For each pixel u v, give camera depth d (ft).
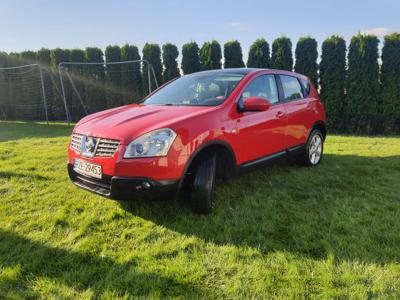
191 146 9.59
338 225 9.52
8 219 10.20
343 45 35.96
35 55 56.34
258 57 40.52
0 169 16.15
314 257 7.91
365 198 11.87
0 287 6.88
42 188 13.25
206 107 10.98
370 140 26.91
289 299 6.37
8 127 42.63
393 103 34.32
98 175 9.62
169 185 9.21
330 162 17.57
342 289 6.62
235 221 9.96
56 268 7.57
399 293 6.47
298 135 15.06
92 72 51.75
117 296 6.58
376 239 8.73
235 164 11.31
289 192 12.62
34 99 57.62
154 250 8.27
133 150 9.04
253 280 7.02
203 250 8.31
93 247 8.48
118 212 10.64
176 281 7.02
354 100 35.86
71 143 11.10
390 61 33.96
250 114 11.89
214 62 43.27
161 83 47.62
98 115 11.76
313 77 37.91
